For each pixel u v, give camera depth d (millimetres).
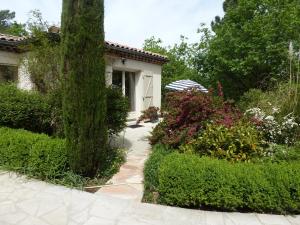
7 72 9305
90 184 4379
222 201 3539
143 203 3760
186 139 5492
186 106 5887
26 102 5754
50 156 4410
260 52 12688
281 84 8297
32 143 4664
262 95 8461
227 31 13672
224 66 14094
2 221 3143
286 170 3730
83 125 4242
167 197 3725
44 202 3656
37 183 4258
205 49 16047
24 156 4652
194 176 3607
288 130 5875
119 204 3699
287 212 3588
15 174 4547
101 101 4449
